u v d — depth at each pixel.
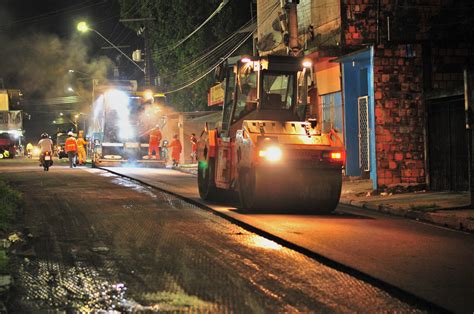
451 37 18.88
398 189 17.39
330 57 21.39
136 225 12.05
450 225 12.30
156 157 34.50
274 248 9.83
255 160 13.42
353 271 8.15
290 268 8.40
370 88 18.72
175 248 9.75
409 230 11.66
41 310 6.48
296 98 15.42
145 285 7.48
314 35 23.75
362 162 21.61
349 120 21.92
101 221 12.56
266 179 13.42
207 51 38.53
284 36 21.55
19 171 29.33
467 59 18.09
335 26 21.86
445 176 17.17
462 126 16.53
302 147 13.58
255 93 15.44
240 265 8.56
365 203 15.50
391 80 17.91
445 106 17.11
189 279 7.77
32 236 10.79
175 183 21.61
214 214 13.86
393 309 6.55
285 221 12.51
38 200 16.22
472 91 13.80
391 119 17.86
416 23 20.47
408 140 17.88
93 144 35.25
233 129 15.42
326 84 23.53
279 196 13.56
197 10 38.19
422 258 8.97
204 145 16.81
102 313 6.38
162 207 14.98
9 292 7.16
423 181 17.89
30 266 8.51
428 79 18.02
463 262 8.70
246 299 6.89
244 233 11.24
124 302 6.77
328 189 13.73
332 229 11.57
